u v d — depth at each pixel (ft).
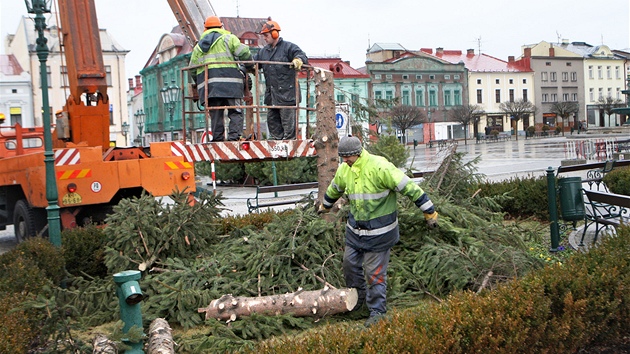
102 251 27.35
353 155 18.31
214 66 26.25
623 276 16.98
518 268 21.06
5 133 44.96
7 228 58.39
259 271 21.56
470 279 21.29
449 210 24.12
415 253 22.98
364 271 19.83
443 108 252.83
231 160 26.04
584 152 96.12
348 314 20.27
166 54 190.08
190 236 24.72
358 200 18.47
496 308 15.11
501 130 272.51
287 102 27.45
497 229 24.26
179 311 20.39
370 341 13.57
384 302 18.93
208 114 26.23
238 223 31.81
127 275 16.30
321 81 24.71
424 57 246.27
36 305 17.08
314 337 14.03
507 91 272.31
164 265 23.82
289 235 22.09
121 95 170.91
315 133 24.99
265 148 25.38
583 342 16.29
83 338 19.83
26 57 159.22
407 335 13.60
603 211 35.53
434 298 21.49
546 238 31.55
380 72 236.43
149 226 23.85
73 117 38.14
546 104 285.64
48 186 26.21
